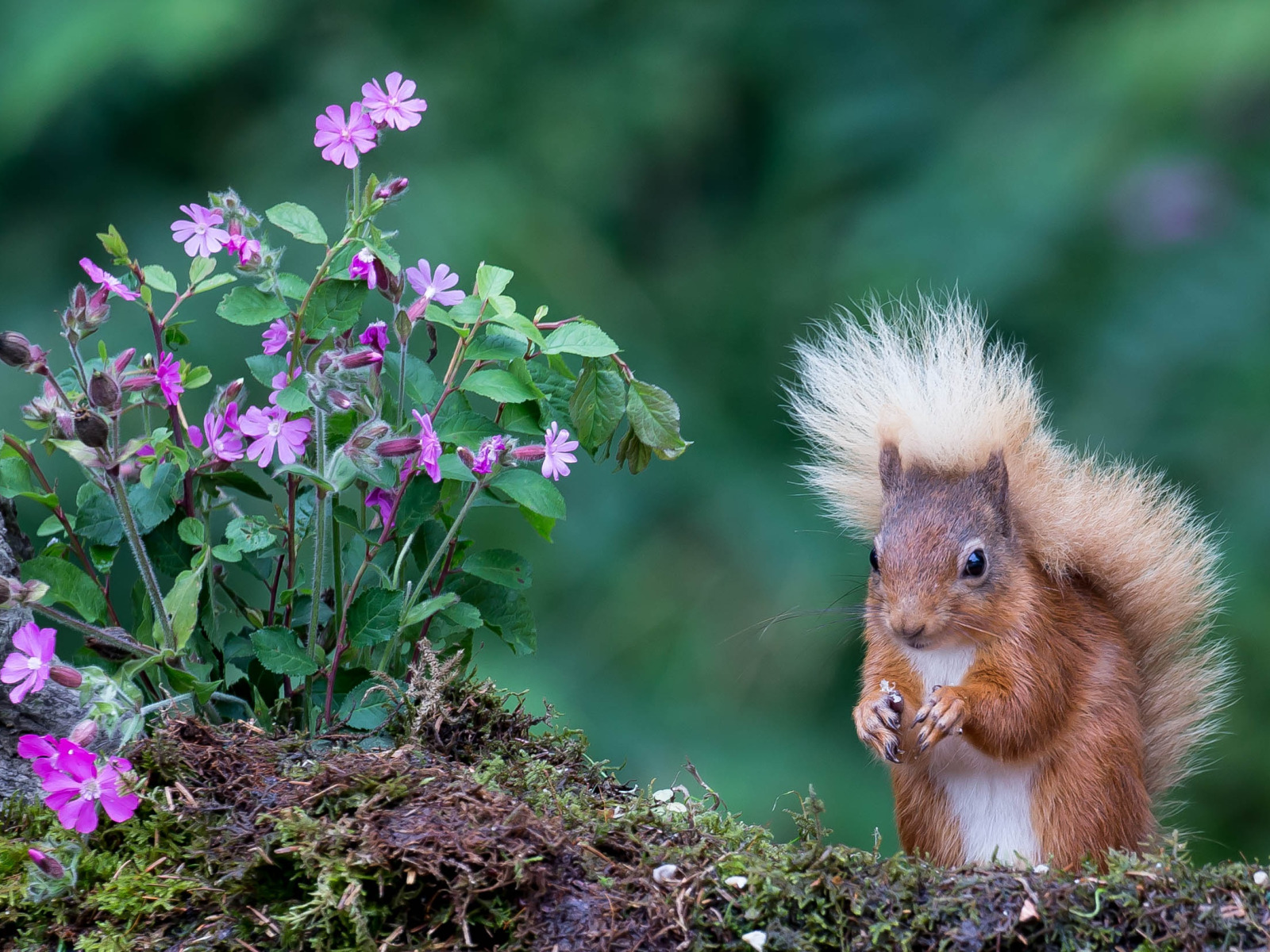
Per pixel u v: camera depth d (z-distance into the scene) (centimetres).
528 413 565
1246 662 682
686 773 695
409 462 563
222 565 566
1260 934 552
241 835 555
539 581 746
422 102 561
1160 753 574
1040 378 778
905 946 552
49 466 649
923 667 572
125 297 560
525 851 553
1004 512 572
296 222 561
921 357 579
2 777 559
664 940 552
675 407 565
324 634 565
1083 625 571
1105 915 553
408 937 552
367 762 557
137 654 561
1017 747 568
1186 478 733
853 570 762
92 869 555
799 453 838
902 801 573
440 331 657
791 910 553
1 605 555
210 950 553
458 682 564
